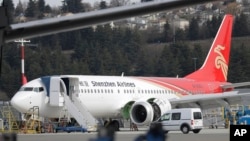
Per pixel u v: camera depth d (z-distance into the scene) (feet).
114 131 75.41
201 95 355.15
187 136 244.42
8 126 327.47
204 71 395.96
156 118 321.52
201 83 387.14
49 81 301.02
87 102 311.88
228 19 409.49
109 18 71.00
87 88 312.71
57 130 317.42
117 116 332.80
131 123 347.56
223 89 401.90
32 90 302.66
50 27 70.59
